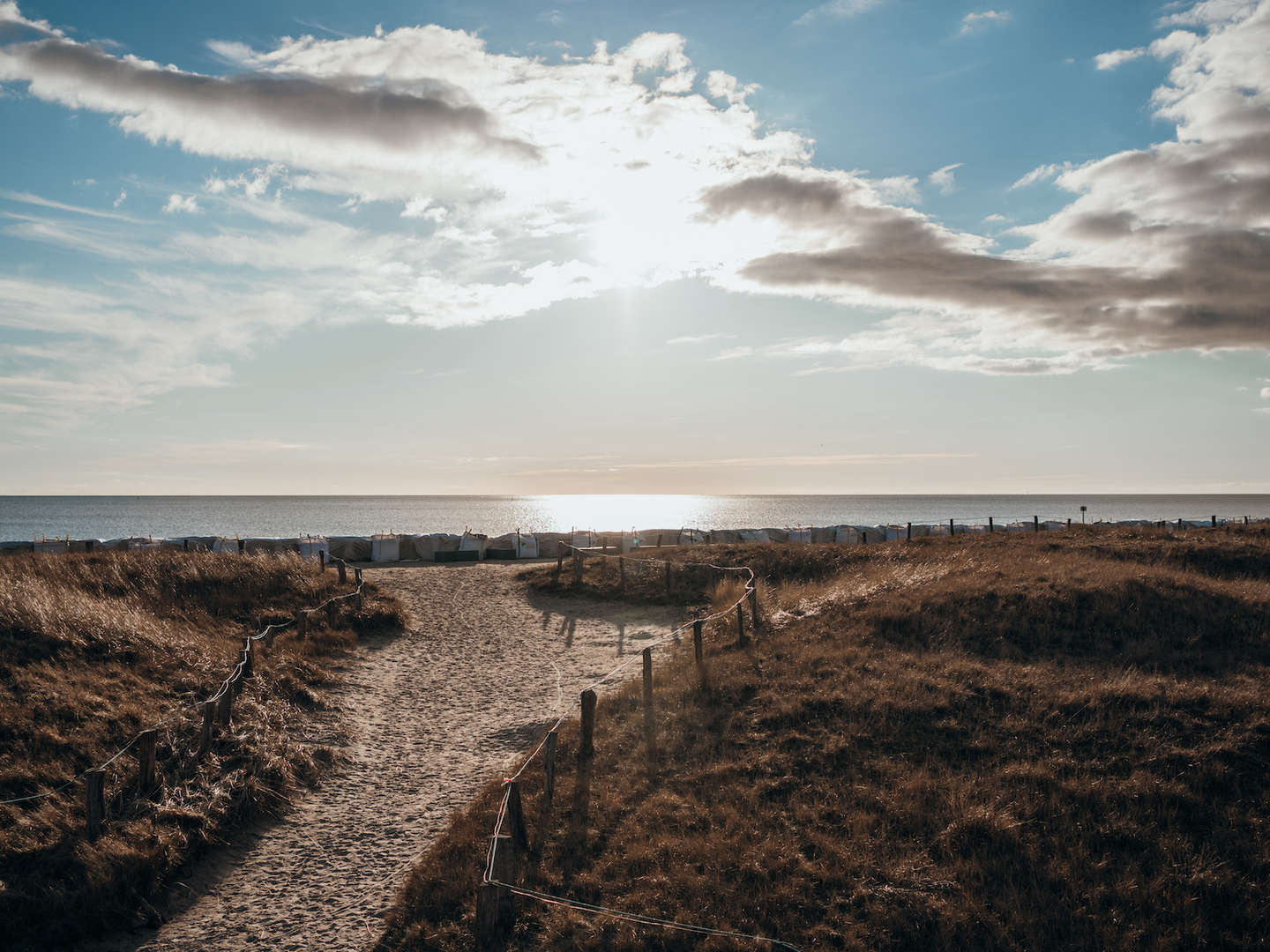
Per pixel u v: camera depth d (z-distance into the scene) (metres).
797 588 25.64
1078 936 7.91
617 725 13.89
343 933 8.59
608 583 29.09
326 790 12.43
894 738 12.02
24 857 9.12
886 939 7.90
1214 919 8.12
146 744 10.93
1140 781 10.24
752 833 9.77
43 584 19.03
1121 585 18.27
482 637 22.70
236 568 25.36
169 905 9.19
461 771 13.05
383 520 172.25
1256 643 15.04
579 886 9.02
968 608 18.11
